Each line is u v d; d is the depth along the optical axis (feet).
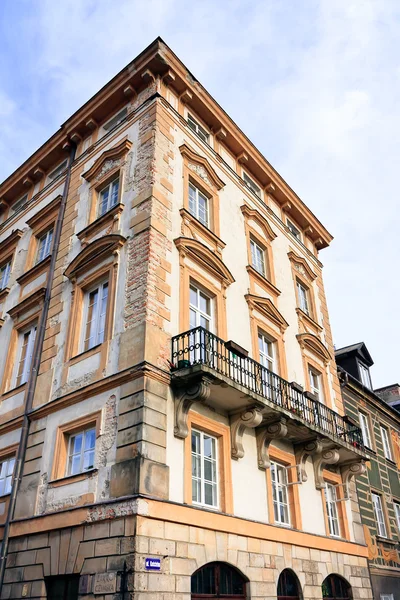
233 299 53.16
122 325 41.93
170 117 55.42
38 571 37.35
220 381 39.19
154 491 34.32
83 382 42.60
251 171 69.10
